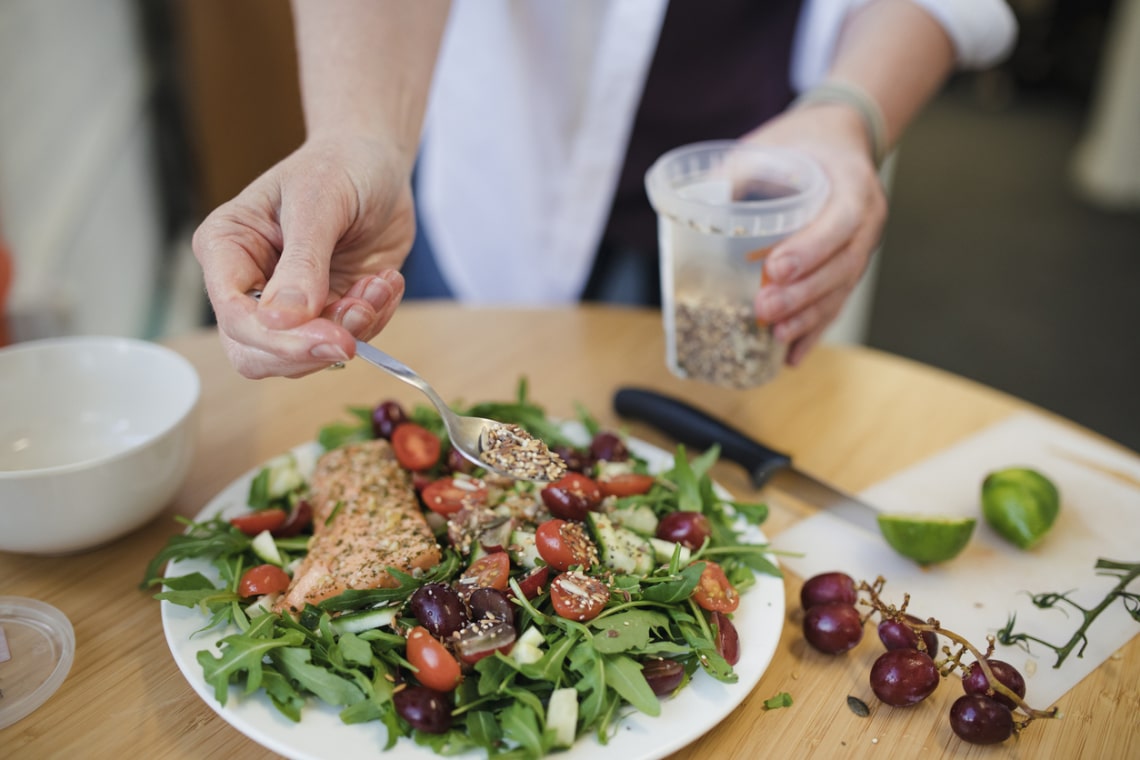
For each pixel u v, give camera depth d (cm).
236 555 52
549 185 89
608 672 43
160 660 49
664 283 61
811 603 51
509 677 43
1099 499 61
